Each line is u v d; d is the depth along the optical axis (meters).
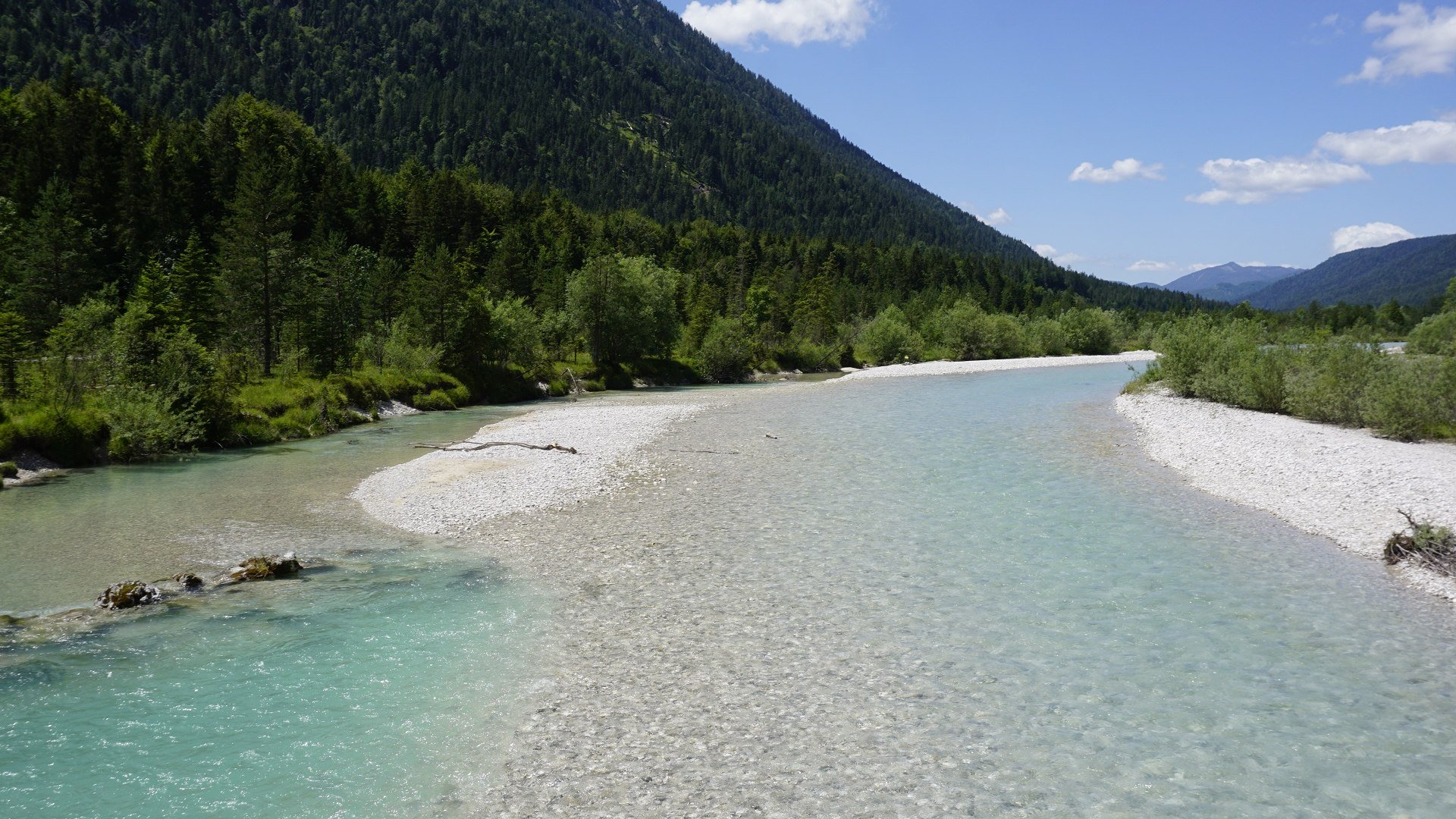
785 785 7.99
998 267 185.62
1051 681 10.33
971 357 104.56
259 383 39.78
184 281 51.56
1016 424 36.25
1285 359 38.06
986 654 11.15
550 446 28.73
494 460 27.00
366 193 106.00
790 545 16.66
